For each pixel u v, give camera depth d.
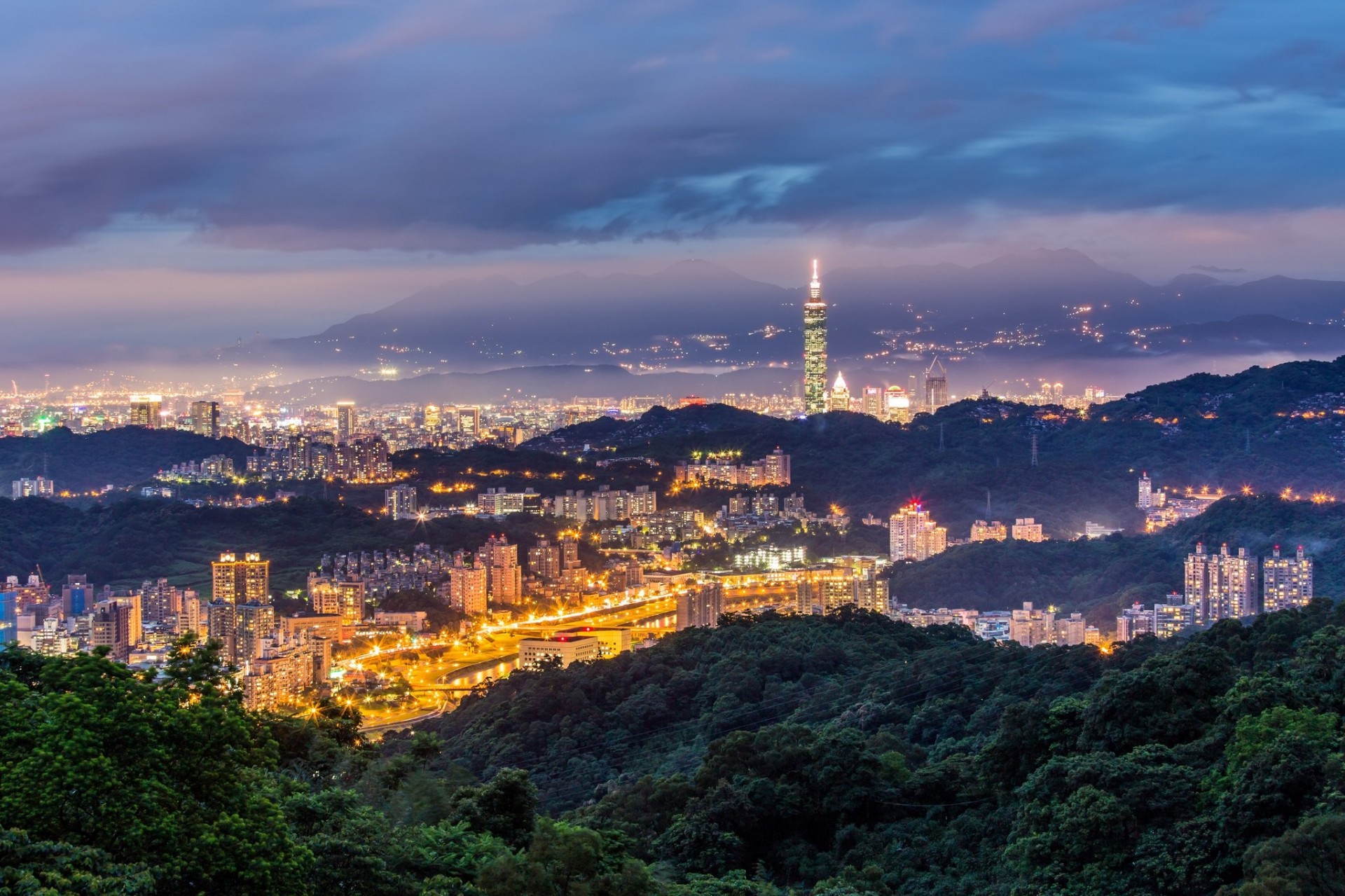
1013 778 114.94
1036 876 94.81
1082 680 158.25
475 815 87.12
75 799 50.72
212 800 55.47
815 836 120.38
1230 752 95.81
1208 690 109.06
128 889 47.19
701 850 113.44
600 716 180.75
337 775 88.75
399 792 88.50
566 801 150.62
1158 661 113.94
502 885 70.12
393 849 68.69
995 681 167.00
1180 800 93.19
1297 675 109.75
